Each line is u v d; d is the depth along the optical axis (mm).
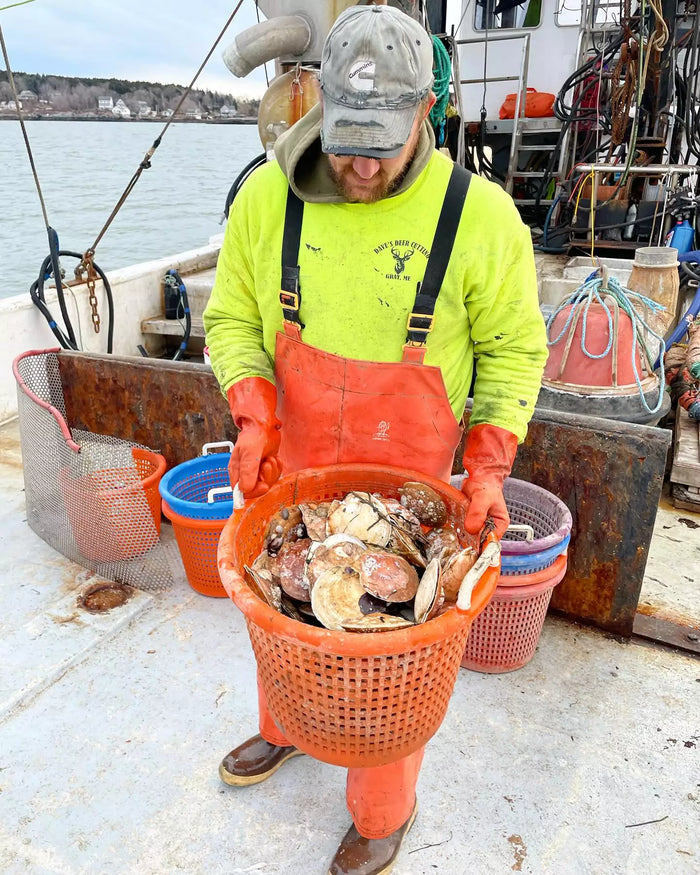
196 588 2674
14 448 3895
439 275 1310
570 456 2293
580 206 5914
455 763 1938
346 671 1130
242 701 2152
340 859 1604
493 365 1469
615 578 2363
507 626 2150
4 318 4137
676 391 3848
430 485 1503
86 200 28562
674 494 3311
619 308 3209
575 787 1867
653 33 4855
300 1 3451
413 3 3615
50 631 2432
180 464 2941
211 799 1833
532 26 6672
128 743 2004
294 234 1349
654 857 1679
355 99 1104
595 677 2262
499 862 1667
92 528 2656
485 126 6621
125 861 1672
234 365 1521
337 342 1424
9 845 1708
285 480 1521
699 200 5371
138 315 5270
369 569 1256
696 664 2320
